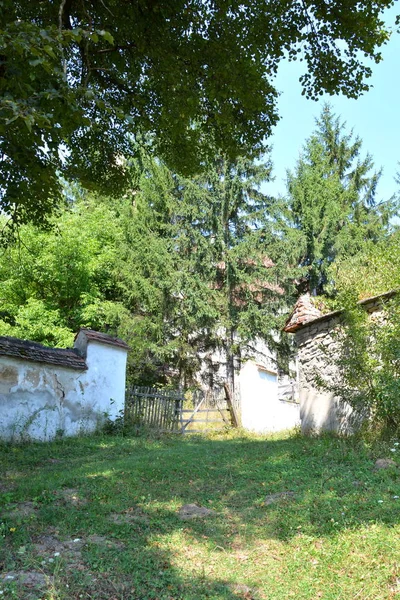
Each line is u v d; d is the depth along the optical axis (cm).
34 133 652
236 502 564
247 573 390
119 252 2045
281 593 356
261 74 953
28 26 435
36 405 1088
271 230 2216
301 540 441
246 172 2284
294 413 1653
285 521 482
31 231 1825
